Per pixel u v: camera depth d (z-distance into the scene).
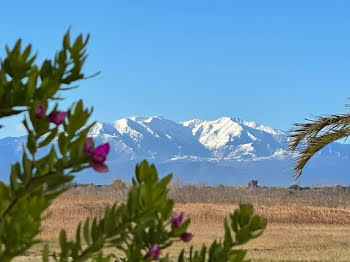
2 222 4.13
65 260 5.03
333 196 54.94
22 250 4.21
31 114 4.32
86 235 5.02
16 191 4.35
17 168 4.39
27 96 4.38
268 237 32.69
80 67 4.77
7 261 4.14
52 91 4.48
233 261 5.89
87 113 4.38
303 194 57.22
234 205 47.72
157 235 5.54
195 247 26.58
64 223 36.31
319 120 24.75
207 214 41.34
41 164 4.44
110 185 55.91
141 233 5.53
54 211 40.97
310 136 24.95
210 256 5.96
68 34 4.74
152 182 4.87
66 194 51.75
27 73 4.49
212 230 34.84
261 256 24.73
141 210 4.84
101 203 44.94
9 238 4.09
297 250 27.56
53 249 24.19
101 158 4.38
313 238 32.84
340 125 24.58
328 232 36.19
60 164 4.38
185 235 5.65
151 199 4.79
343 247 29.06
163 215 5.52
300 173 25.33
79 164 4.39
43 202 4.10
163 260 5.66
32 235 4.12
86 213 40.56
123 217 4.90
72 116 4.35
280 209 45.72
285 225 39.47
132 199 4.84
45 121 4.32
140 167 4.93
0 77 4.42
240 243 5.98
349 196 55.19
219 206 46.12
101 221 5.02
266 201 51.62
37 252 23.19
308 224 40.81
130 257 5.27
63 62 4.72
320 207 48.62
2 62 4.45
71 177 4.41
